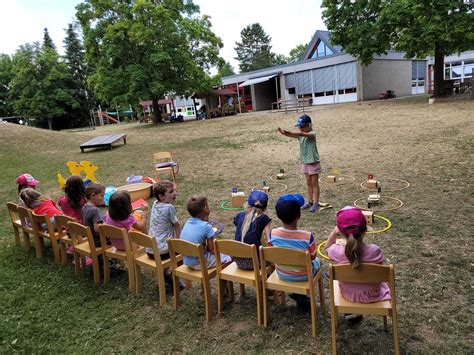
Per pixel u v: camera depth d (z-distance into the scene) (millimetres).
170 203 4074
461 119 13258
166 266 3777
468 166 7414
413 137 11141
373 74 28328
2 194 9414
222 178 8820
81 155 14938
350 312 2730
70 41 51375
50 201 5262
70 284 4281
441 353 2689
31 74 45000
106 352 3094
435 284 3543
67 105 48250
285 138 14289
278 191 7250
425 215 5230
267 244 3453
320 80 29984
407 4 18172
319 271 3236
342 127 15031
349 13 21453
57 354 3113
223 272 3391
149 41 26703
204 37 30562
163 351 3049
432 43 18219
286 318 3297
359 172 8031
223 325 3303
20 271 4723
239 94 36031
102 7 27578
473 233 4523
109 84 27000
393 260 4070
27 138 18625
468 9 17844
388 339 2891
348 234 2697
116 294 3980
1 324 3570
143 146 16234
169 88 28266
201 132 19828
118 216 4121
